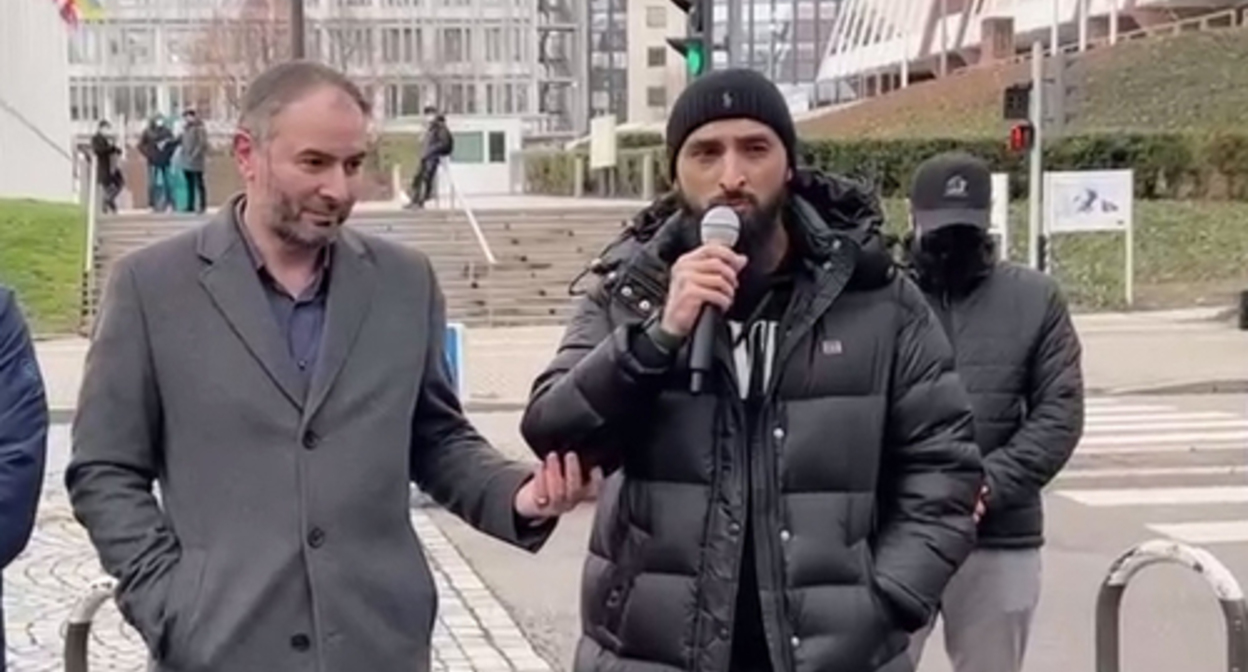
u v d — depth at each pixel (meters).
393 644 3.39
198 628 3.28
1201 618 8.40
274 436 3.34
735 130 3.26
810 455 3.26
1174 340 23.09
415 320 3.52
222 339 3.37
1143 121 36.50
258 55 71.94
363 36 87.44
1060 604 8.80
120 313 3.42
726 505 3.25
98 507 3.35
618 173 43.28
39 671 7.31
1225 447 14.67
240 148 3.43
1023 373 5.13
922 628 3.86
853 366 3.30
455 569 9.73
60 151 49.66
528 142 72.94
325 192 3.34
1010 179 30.64
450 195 36.03
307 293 3.45
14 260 28.78
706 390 3.26
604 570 3.40
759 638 3.29
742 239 3.28
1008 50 55.34
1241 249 29.83
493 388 19.12
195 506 3.34
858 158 34.00
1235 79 38.59
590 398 3.19
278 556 3.30
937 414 3.38
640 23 112.81
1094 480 13.00
